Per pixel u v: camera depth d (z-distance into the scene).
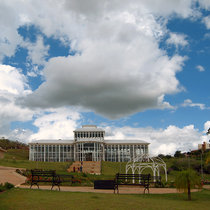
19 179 29.03
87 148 90.19
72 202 13.48
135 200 14.97
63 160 94.50
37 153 94.62
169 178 48.00
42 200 13.83
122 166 70.12
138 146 97.31
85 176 37.22
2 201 13.17
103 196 16.12
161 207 13.08
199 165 68.31
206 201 16.27
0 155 33.62
